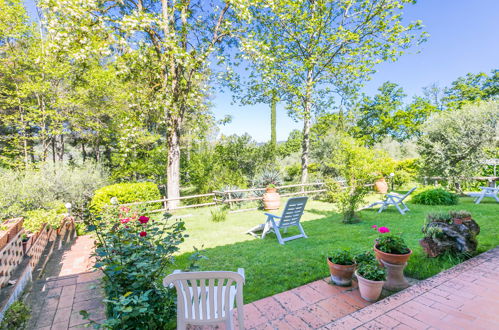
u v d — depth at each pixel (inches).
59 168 380.5
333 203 383.9
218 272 65.8
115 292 89.7
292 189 472.4
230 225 262.2
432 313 90.2
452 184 385.7
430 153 398.0
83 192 382.3
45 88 457.7
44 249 192.9
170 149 385.7
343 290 114.8
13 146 535.2
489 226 203.8
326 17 444.8
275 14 411.2
